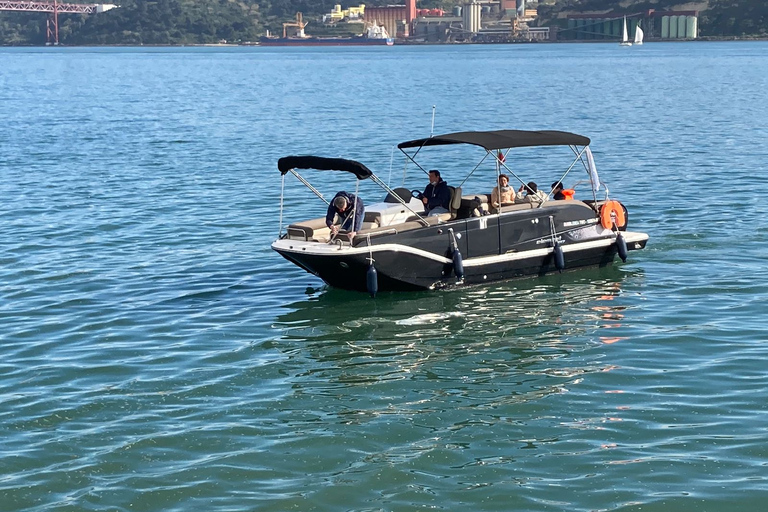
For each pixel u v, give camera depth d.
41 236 23.61
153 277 19.56
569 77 105.31
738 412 12.27
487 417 12.39
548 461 11.10
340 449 11.52
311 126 51.81
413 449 11.49
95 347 15.27
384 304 17.42
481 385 13.50
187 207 27.52
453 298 17.73
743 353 14.42
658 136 43.50
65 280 19.36
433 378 13.81
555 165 35.31
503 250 18.55
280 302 17.69
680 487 10.40
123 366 14.39
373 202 28.55
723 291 17.78
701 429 11.80
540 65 147.38
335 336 15.71
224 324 16.41
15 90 94.88
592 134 45.09
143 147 43.16
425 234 17.64
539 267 18.98
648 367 13.98
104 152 41.47
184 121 56.62
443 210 18.55
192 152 40.91
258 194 29.73
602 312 16.73
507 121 52.56
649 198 27.41
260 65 169.50
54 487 10.63
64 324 16.47
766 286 18.00
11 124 56.06
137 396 13.23
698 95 71.69
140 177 33.72
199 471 10.98
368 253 16.97
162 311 17.22
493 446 11.53
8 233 23.97
